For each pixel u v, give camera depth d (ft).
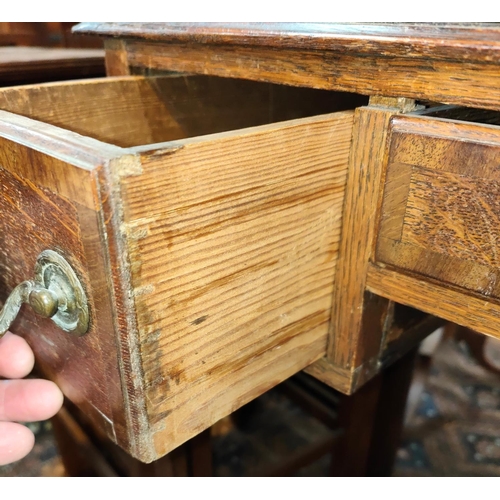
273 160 1.31
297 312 1.66
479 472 3.78
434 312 1.50
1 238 1.57
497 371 4.76
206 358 1.39
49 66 2.57
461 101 1.28
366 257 1.62
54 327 1.57
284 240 1.47
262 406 4.36
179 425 1.40
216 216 1.24
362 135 1.48
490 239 1.30
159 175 1.08
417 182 1.40
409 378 3.19
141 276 1.13
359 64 1.45
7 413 1.93
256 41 1.56
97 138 1.99
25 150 1.19
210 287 1.31
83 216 1.10
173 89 2.18
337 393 3.51
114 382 1.31
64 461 3.45
